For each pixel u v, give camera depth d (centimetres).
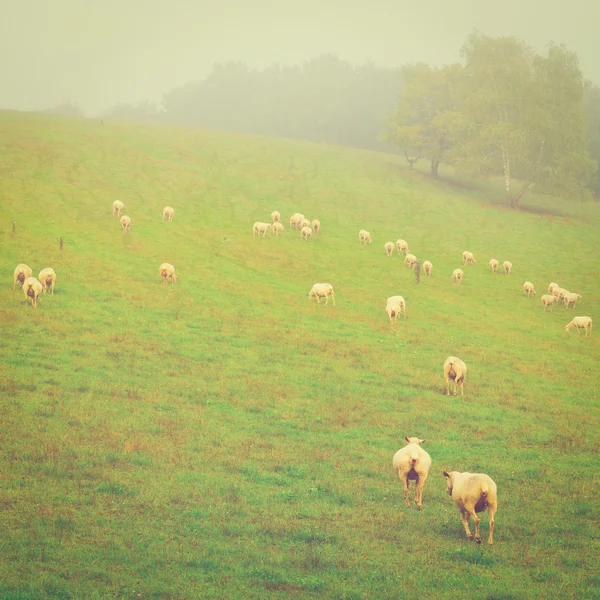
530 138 8294
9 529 1333
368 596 1166
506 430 2445
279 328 3659
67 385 2414
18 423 1997
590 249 6944
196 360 2961
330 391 2758
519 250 6738
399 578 1246
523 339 4072
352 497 1717
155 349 3028
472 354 3588
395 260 5866
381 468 1975
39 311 3281
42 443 1858
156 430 2111
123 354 2892
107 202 6175
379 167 9931
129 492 1608
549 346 3962
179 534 1405
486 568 1317
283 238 6069
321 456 2042
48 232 4856
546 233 7481
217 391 2592
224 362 2983
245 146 10038
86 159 7569
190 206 6688
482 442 2295
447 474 1551
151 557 1272
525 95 8462
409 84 10019
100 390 2417
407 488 1631
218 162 8781
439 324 4191
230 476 1803
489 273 5847
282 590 1190
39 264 4072
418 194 8606
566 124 8275
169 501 1581
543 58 8550
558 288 5206
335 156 10300
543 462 2109
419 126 9588
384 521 1559
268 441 2142
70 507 1478
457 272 5419
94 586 1137
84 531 1362
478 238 7038
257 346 3303
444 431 2395
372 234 6688
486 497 1405
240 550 1351
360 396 2730
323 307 4253
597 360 3753
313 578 1227
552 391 3050
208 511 1537
